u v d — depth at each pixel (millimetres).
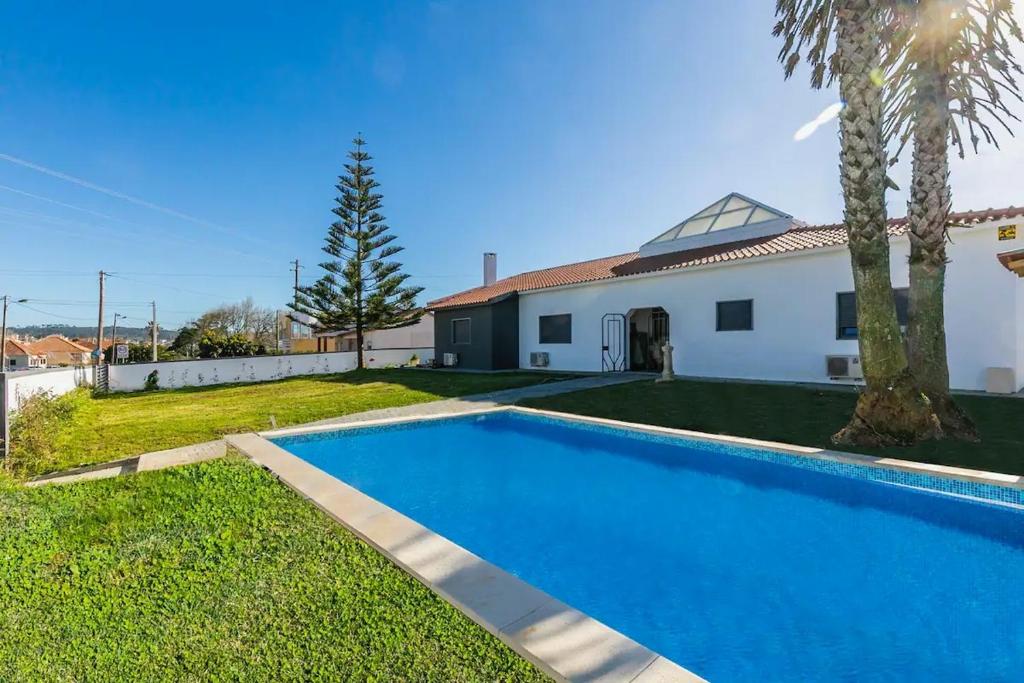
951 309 8734
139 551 3115
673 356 12969
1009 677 2543
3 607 2467
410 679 1919
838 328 10047
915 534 4223
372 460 6844
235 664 2025
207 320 48906
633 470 6258
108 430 8008
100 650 2131
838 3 5789
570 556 4000
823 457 5145
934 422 5531
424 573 2770
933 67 6047
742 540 4215
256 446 6363
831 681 2555
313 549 3141
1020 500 3967
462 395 10922
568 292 15859
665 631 2969
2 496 4199
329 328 20812
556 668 1939
